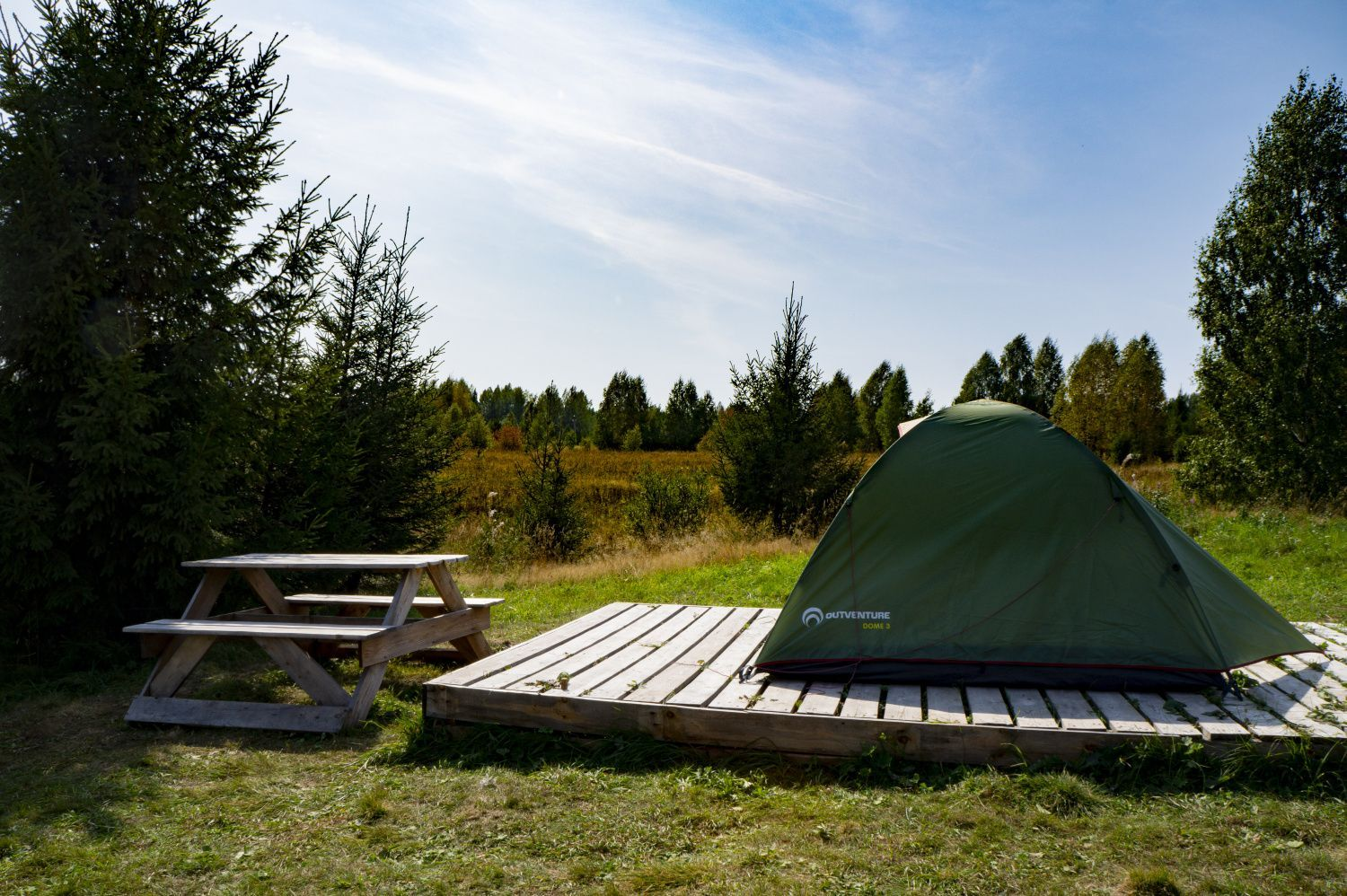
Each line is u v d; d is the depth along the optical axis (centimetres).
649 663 563
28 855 347
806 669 525
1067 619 507
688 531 2033
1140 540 508
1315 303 1927
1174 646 492
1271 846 331
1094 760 405
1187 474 2117
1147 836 341
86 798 411
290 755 481
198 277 761
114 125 694
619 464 4453
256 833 370
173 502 700
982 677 508
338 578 971
